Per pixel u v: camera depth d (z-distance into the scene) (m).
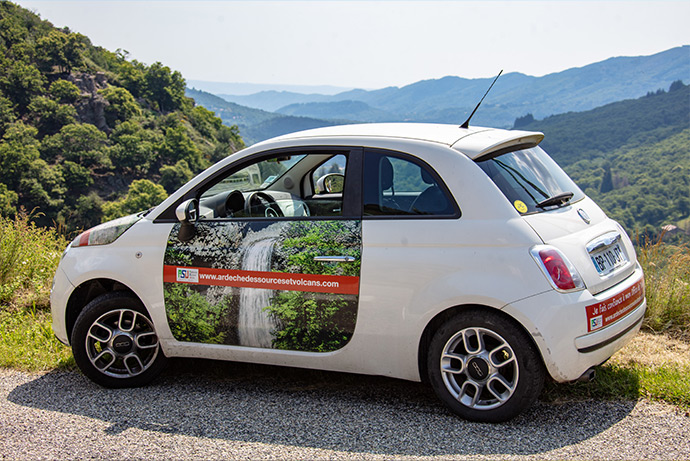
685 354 4.29
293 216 3.69
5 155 164.00
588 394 3.55
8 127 187.75
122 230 4.05
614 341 3.26
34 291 6.54
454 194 3.31
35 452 3.02
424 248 3.30
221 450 2.99
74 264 4.11
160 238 3.88
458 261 3.22
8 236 6.93
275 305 3.60
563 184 3.73
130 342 3.96
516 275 3.10
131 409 3.59
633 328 3.46
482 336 3.22
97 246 4.09
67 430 3.29
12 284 6.46
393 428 3.21
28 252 7.09
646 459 2.76
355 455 2.89
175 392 3.87
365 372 3.53
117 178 188.62
